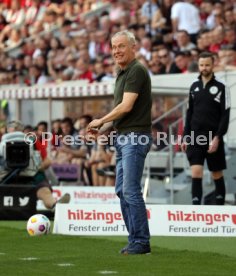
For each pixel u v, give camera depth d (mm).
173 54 49062
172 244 25703
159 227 27375
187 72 44906
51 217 34125
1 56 66125
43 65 59562
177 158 41625
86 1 66688
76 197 38844
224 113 32125
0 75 61562
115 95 23078
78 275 19406
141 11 57000
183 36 49000
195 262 21516
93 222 27406
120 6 58688
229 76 41625
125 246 24312
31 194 33500
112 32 56000
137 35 53844
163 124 44375
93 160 44188
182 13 52281
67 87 45844
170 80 44031
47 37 62500
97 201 38906
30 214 33438
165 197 41438
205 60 32125
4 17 76750
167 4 54719
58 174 45625
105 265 20969
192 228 27406
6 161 33656
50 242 25500
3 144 34062
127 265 20969
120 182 23141
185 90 42594
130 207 22719
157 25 54656
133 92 22438
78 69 53531
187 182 41031
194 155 32438
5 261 21688
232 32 47688
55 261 21672
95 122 22500
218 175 33062
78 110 51438
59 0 69688
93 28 59625
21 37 71000
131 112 22641
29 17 73188
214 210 27422
